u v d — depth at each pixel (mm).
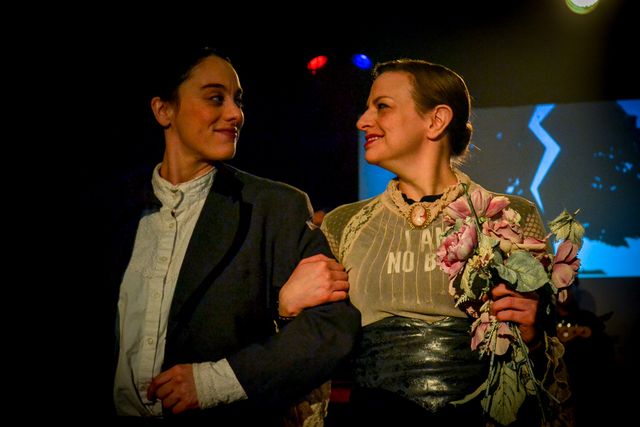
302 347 1552
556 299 1646
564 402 1669
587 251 4551
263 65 4406
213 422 1556
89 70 3615
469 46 4523
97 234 1712
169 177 1769
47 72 3457
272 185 1778
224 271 1628
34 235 1700
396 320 1689
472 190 1802
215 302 1602
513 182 4562
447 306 1666
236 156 4516
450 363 1623
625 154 4508
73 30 3539
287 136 4516
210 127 1718
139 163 3680
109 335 1620
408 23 4473
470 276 1476
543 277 1432
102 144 3578
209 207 1698
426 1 4414
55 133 3436
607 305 4504
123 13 3635
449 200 1775
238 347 1600
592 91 4539
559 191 4543
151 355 1578
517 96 4562
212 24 4059
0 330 1628
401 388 1623
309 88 4465
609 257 4520
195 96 1717
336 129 4492
